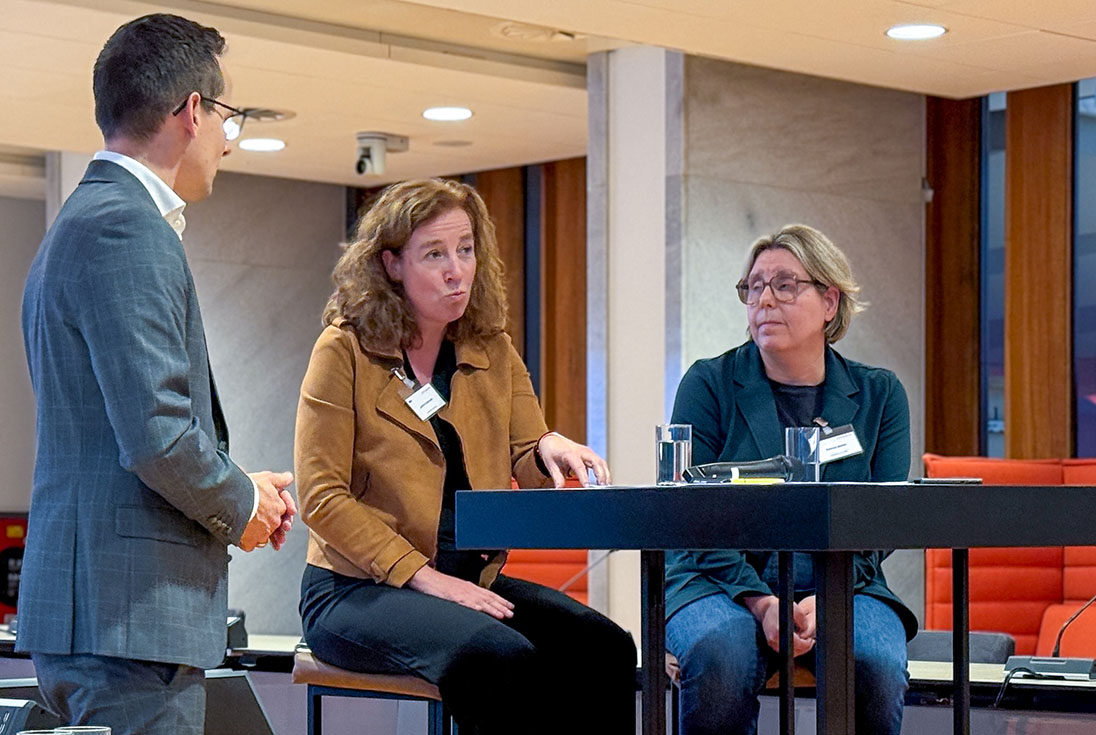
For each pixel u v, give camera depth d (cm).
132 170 382
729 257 935
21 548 1311
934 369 1060
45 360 375
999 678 507
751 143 946
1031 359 1015
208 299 1292
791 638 393
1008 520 364
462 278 462
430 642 421
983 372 1054
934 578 846
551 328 1259
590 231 955
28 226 1414
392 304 460
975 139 1048
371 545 441
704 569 465
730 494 338
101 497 370
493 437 470
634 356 939
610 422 948
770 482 353
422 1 747
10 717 443
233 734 532
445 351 478
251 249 1320
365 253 464
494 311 480
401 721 575
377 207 470
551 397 1255
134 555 369
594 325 953
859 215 996
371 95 1027
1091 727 478
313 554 463
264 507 385
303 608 458
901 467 493
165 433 358
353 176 1326
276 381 1331
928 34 816
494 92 1021
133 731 370
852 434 473
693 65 922
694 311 918
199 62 390
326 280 1365
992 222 1049
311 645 451
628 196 945
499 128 1132
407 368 469
